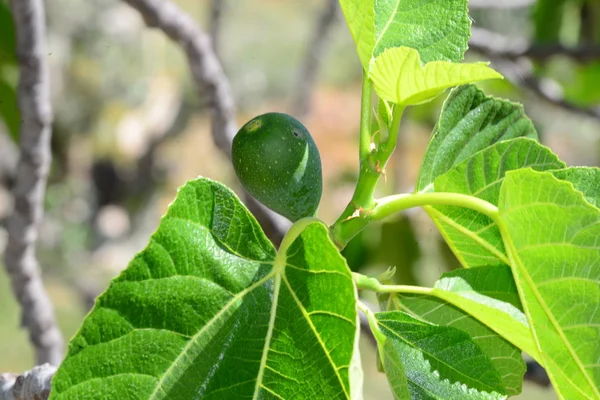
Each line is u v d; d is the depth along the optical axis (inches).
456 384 19.7
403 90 19.2
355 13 19.0
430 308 21.4
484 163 20.6
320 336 18.2
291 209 20.1
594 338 18.9
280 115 20.1
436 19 20.6
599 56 40.9
